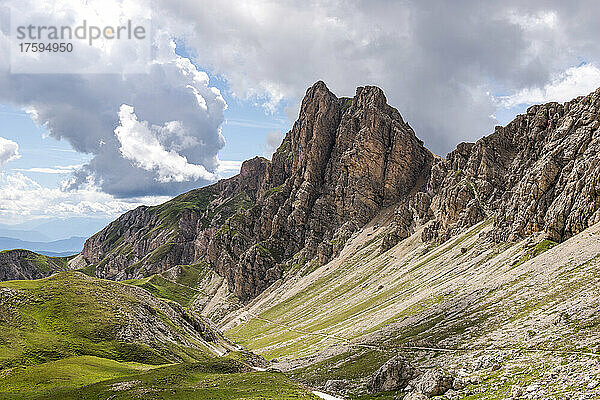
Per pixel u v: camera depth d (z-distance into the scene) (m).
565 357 76.56
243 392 90.06
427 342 124.06
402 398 84.50
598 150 186.38
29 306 161.50
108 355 138.38
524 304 119.50
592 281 110.88
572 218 169.25
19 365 120.06
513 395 66.81
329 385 107.75
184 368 120.25
